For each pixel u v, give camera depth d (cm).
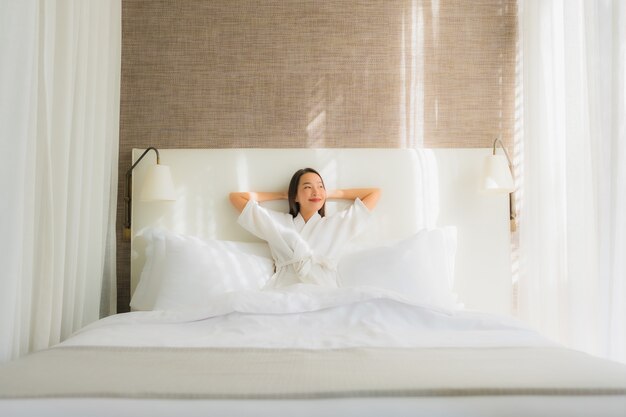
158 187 269
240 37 296
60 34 216
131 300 265
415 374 128
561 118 252
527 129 276
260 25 297
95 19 244
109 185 269
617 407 108
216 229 285
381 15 296
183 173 287
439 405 109
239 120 295
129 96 295
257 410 108
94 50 243
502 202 285
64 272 221
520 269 285
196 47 297
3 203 174
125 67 296
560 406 108
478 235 284
